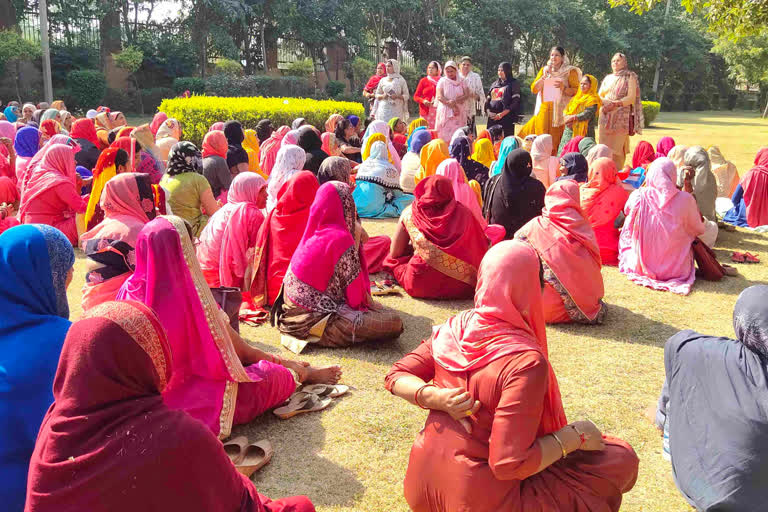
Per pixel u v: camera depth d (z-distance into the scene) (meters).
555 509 2.19
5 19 23.92
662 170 5.75
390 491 2.91
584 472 2.25
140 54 25.09
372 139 8.74
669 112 41.03
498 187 6.08
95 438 1.63
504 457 2.05
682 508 2.79
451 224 5.17
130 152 6.42
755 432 2.43
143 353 1.71
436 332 2.45
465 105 11.46
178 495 1.70
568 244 4.72
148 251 2.84
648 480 2.99
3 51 22.08
